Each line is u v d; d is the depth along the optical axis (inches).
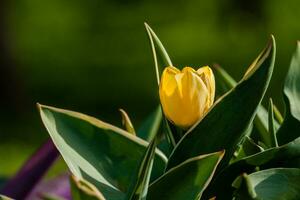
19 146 299.1
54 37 474.0
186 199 44.9
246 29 462.0
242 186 44.5
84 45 462.0
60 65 431.2
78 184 41.7
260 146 50.4
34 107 375.2
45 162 63.5
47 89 396.2
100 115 362.0
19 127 335.3
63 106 377.7
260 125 51.8
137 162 48.4
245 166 46.8
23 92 375.2
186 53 445.4
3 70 373.4
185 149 46.8
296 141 46.4
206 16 480.7
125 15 490.3
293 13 462.0
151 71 414.0
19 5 479.5
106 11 491.2
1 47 374.6
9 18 378.0
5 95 370.6
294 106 49.7
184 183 45.0
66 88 396.2
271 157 46.5
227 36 460.8
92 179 47.6
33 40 470.6
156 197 45.3
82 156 47.9
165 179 45.0
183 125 47.8
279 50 430.6
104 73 414.6
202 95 47.4
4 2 377.4
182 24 483.2
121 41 465.1
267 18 461.4
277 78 368.2
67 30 479.5
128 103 369.1
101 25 484.1
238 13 466.6
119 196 47.6
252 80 46.1
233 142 46.6
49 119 47.5
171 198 45.1
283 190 45.3
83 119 48.0
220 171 47.1
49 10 492.4
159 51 49.4
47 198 51.9
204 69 48.4
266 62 45.8
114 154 48.4
